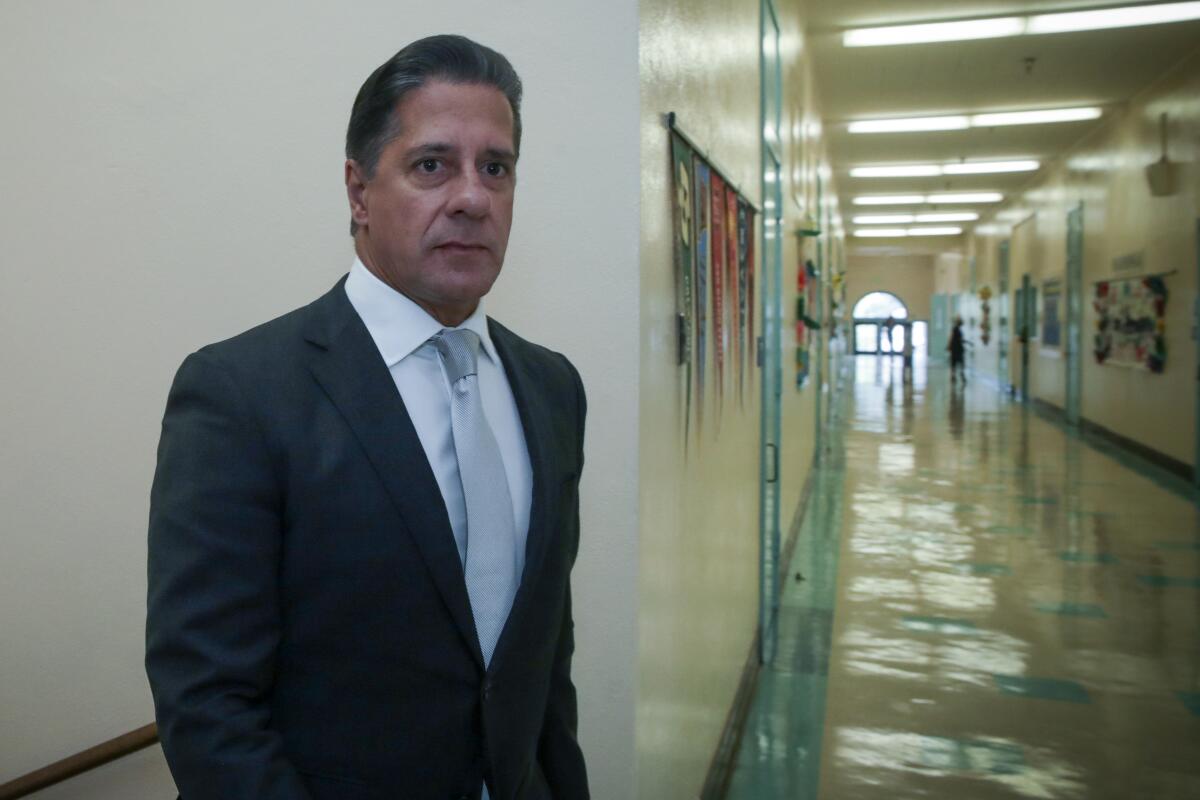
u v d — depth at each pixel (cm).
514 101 101
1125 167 1034
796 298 638
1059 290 1380
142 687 194
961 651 425
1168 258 895
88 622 194
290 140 184
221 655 83
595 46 177
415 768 92
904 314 3247
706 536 266
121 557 192
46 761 196
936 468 941
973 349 2367
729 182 291
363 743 90
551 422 113
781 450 521
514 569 101
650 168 188
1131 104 1005
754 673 388
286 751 90
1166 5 698
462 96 94
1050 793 296
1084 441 1130
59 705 196
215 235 187
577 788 114
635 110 177
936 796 294
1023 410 1529
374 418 92
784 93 525
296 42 183
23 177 189
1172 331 891
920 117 1067
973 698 371
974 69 875
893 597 509
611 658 183
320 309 98
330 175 184
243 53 184
